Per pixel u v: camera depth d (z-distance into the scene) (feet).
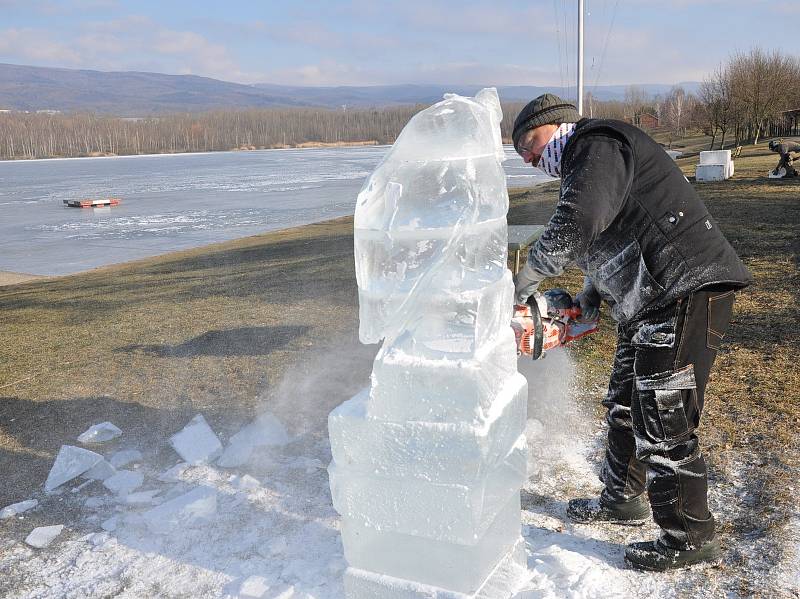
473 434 6.29
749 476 10.61
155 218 111.55
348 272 33.50
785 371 14.80
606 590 8.18
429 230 6.35
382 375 6.57
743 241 31.12
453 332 6.49
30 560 9.74
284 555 9.36
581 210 7.09
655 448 8.20
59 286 42.19
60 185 236.63
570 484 10.98
